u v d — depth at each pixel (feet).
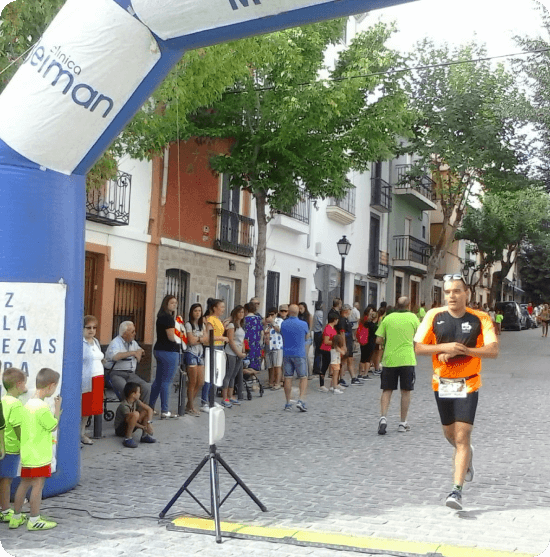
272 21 19.19
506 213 136.98
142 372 50.29
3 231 20.48
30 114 20.16
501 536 17.72
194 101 36.68
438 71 80.18
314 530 18.15
